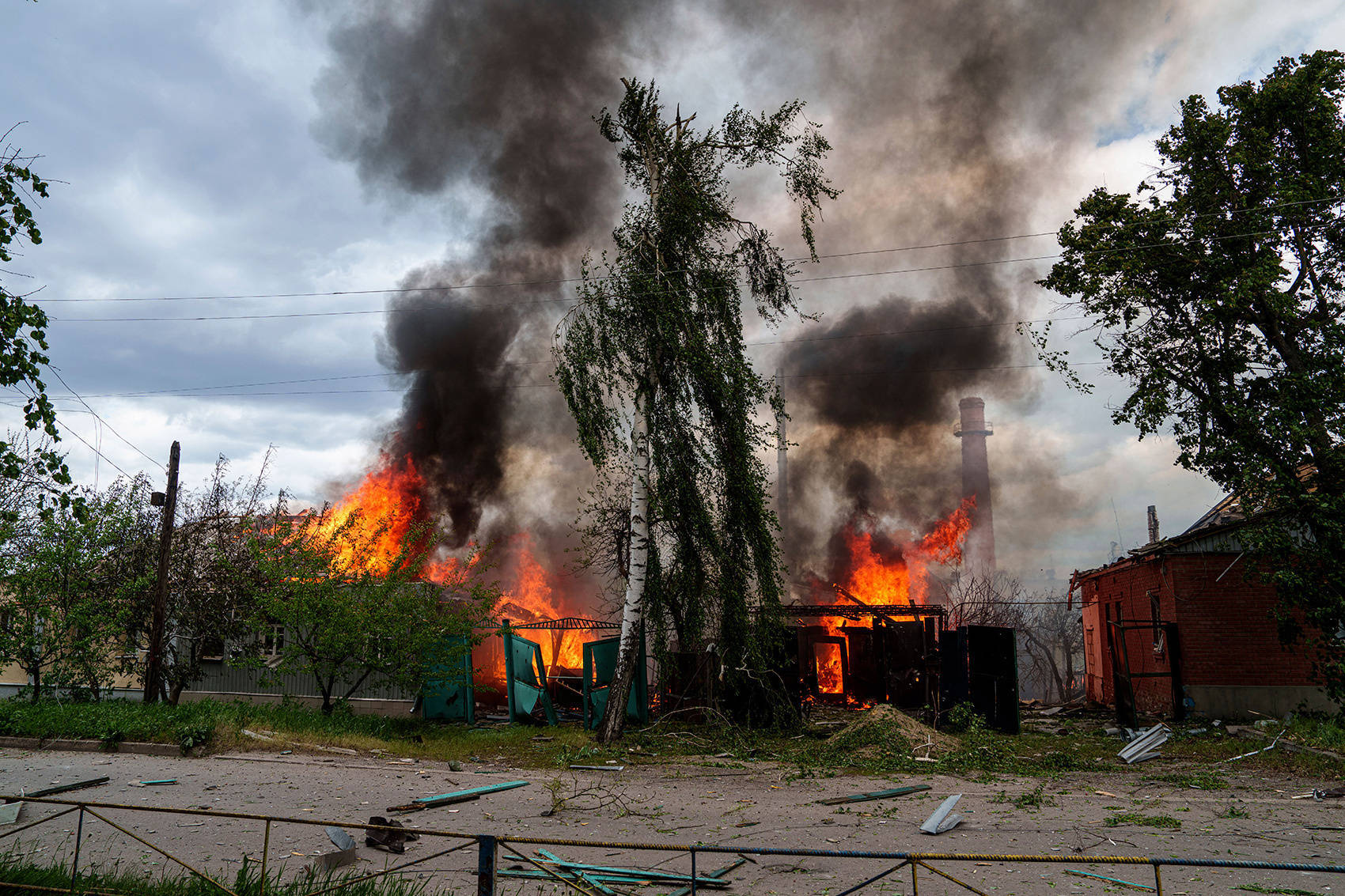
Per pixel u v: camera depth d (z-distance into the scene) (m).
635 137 18.91
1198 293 16.05
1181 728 17.16
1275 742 13.73
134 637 20.80
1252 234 14.92
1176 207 15.86
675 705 18.89
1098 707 23.72
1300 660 18.06
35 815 8.72
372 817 9.05
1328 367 15.00
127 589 18.89
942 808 9.05
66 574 18.20
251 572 21.20
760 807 10.08
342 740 14.91
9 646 17.50
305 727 15.65
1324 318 15.66
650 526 17.77
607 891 6.35
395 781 11.59
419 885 6.46
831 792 11.17
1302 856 7.24
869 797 10.47
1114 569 23.06
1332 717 15.77
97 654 19.12
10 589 17.84
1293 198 14.69
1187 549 18.80
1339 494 14.96
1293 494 15.08
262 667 19.48
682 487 17.55
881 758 13.98
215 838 7.90
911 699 21.33
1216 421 16.69
